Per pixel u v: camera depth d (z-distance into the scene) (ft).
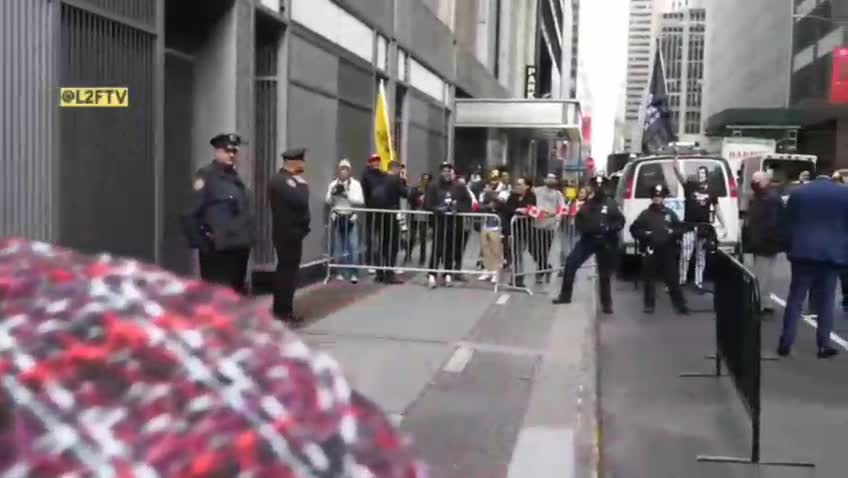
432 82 76.95
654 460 20.03
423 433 19.31
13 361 3.10
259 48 39.29
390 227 43.70
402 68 63.98
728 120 195.00
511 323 33.32
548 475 16.94
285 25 39.09
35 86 22.91
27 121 22.67
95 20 25.70
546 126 90.02
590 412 21.99
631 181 52.80
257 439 3.05
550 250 46.39
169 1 33.58
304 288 40.91
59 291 3.53
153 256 28.86
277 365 3.43
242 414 3.12
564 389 23.48
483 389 23.26
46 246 4.16
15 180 22.22
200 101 35.19
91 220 25.48
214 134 35.12
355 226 43.62
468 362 26.35
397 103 64.34
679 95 508.12
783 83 305.32
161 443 2.96
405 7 63.62
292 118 40.34
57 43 23.62
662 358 31.27
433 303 37.63
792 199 31.07
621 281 53.06
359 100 51.62
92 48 25.55
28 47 22.68
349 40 49.42
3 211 21.80
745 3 378.73
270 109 39.29
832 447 21.07
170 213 33.81
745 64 376.07
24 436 2.91
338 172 43.91
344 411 3.40
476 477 16.72
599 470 18.98
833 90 150.10
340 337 29.22
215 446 2.98
